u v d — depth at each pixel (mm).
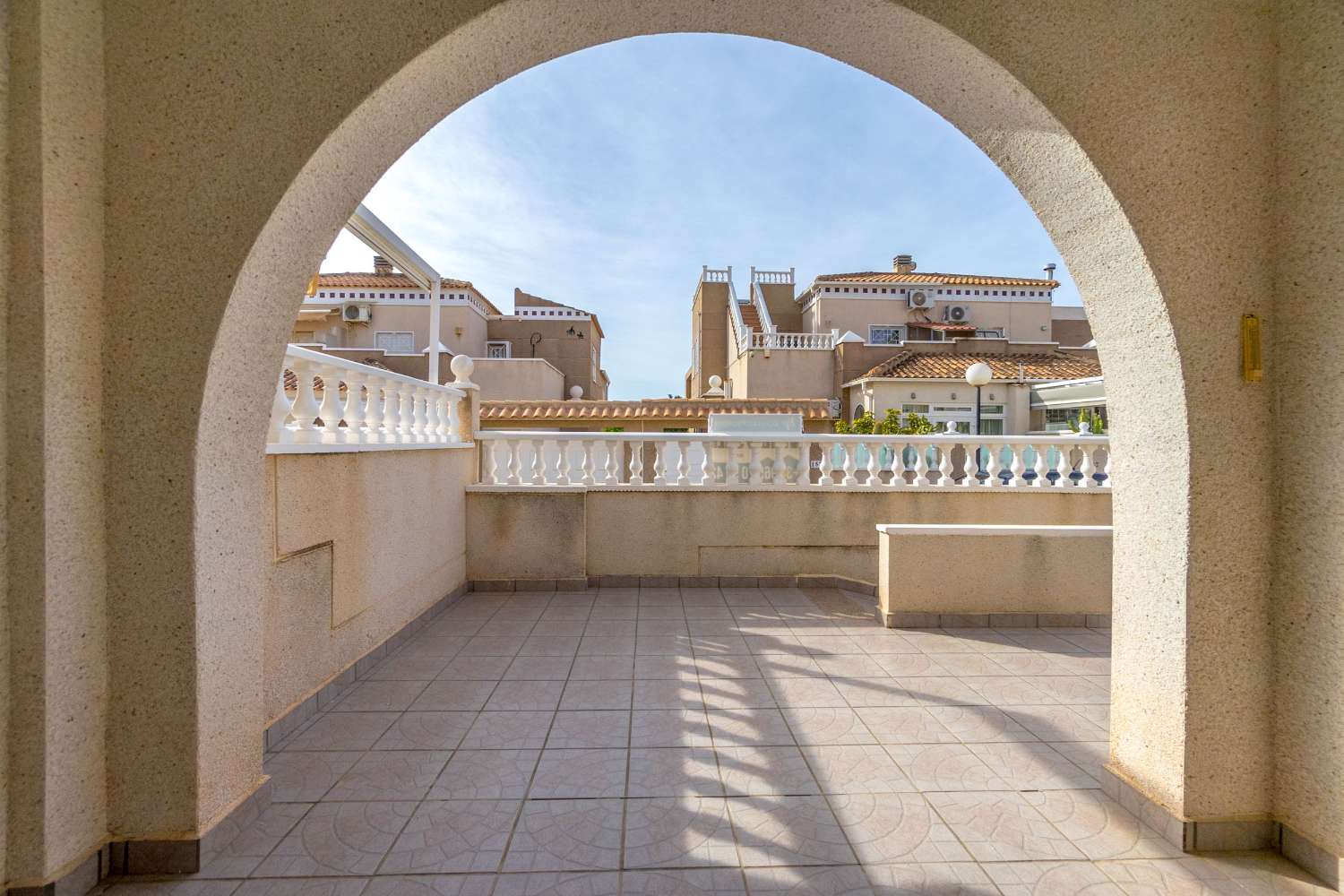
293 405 3666
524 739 3238
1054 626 5207
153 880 2193
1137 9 2320
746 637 4957
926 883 2184
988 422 15883
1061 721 3439
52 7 1961
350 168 2471
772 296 26078
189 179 2180
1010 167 2758
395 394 4977
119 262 2164
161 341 2172
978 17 2289
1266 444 2344
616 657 4492
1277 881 2195
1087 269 2666
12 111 1915
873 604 5980
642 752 3102
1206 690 2352
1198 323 2330
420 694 3822
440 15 2199
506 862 2289
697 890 2152
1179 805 2387
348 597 4016
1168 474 2420
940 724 3408
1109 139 2332
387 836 2439
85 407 2102
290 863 2285
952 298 22375
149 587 2193
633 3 2371
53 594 1996
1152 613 2514
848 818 2557
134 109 2166
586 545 6633
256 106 2191
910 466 8023
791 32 2619
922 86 2730
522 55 2588
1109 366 2682
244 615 2498
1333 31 2117
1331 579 2170
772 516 6695
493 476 6707
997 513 6812
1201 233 2338
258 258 2254
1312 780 2229
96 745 2176
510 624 5324
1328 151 2143
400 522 4836
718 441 6754
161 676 2209
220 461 2332
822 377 18547
